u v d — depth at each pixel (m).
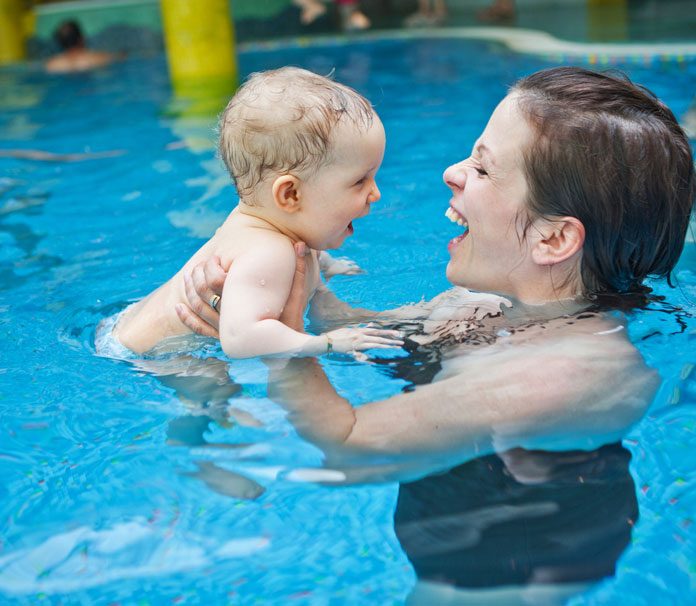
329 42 10.56
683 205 2.09
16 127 6.32
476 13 12.77
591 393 1.82
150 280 3.10
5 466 1.84
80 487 1.76
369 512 1.62
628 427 1.77
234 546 1.56
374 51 9.38
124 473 1.79
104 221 3.89
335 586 1.46
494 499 1.62
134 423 1.98
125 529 1.62
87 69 9.62
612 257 2.11
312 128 2.34
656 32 8.84
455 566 1.48
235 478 1.74
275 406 1.96
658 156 2.01
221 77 8.27
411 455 1.75
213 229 3.67
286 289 2.32
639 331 2.14
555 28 10.06
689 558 1.46
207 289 2.29
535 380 1.85
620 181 1.99
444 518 1.59
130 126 6.09
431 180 4.21
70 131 6.03
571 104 2.01
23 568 1.54
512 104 2.09
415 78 7.29
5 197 4.37
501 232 2.12
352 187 2.43
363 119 2.41
